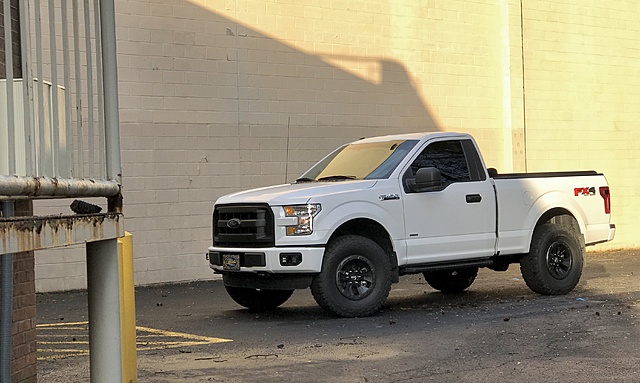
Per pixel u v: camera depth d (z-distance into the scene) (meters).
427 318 10.39
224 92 15.71
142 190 14.87
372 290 10.67
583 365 7.38
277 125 16.31
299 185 11.23
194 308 12.11
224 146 15.71
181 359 8.11
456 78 18.80
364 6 17.52
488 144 19.25
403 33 18.05
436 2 18.53
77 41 4.59
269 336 9.40
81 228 4.27
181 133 15.26
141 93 14.86
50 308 12.32
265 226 10.44
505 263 12.32
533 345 8.36
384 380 7.00
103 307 4.66
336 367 7.57
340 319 10.50
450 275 12.98
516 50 19.44
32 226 3.78
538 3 19.92
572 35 20.42
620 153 21.09
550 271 12.19
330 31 17.03
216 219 11.08
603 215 12.83
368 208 10.68
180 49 15.26
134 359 5.70
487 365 7.48
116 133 4.80
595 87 20.77
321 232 10.32
